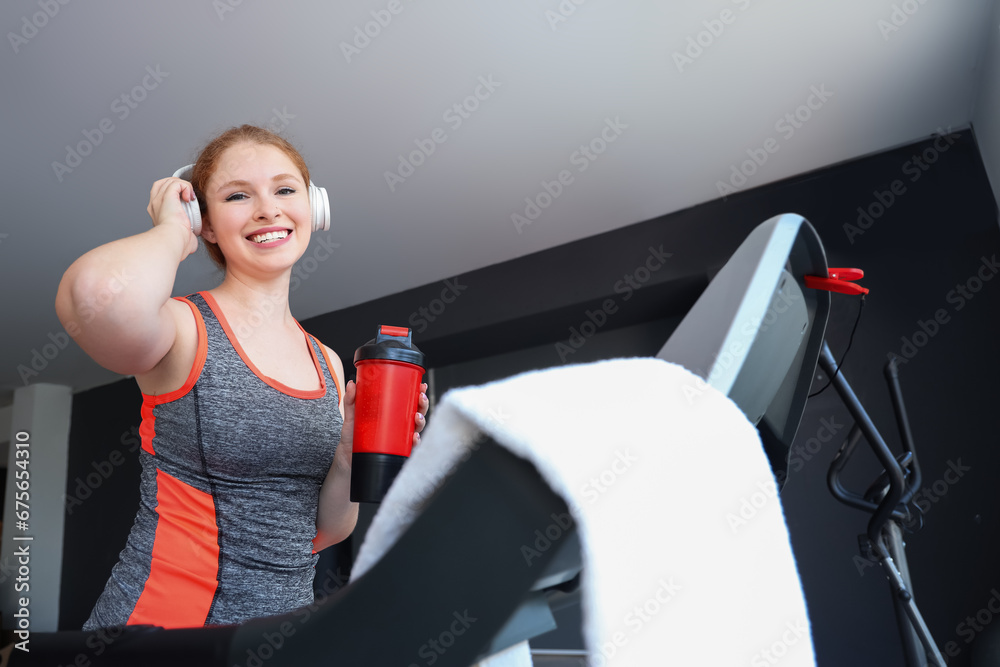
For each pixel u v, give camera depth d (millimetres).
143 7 2531
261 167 907
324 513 893
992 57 2898
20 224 4035
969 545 3422
